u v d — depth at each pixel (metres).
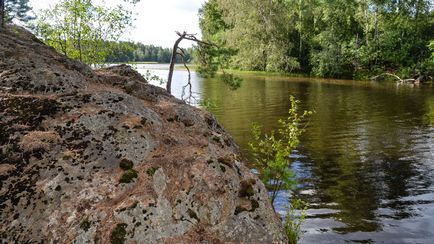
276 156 7.46
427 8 53.03
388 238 7.15
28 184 4.15
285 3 56.94
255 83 43.53
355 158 12.71
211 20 57.84
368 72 52.53
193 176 4.53
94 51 15.09
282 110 23.53
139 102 5.71
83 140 4.75
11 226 3.82
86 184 4.25
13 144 4.49
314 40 57.66
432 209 8.48
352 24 57.00
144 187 4.32
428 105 25.52
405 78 47.38
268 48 56.91
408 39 52.50
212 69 13.63
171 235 4.00
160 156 4.80
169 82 13.18
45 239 3.74
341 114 22.05
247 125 18.62
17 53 5.93
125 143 4.82
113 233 3.80
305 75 56.66
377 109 23.89
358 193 9.48
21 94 5.25
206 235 4.14
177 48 13.31
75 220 3.88
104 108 5.31
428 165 11.86
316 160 12.47
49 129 4.80
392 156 12.94
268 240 4.36
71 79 5.83
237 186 4.72
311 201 8.96
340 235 7.26
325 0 54.16
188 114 6.17
